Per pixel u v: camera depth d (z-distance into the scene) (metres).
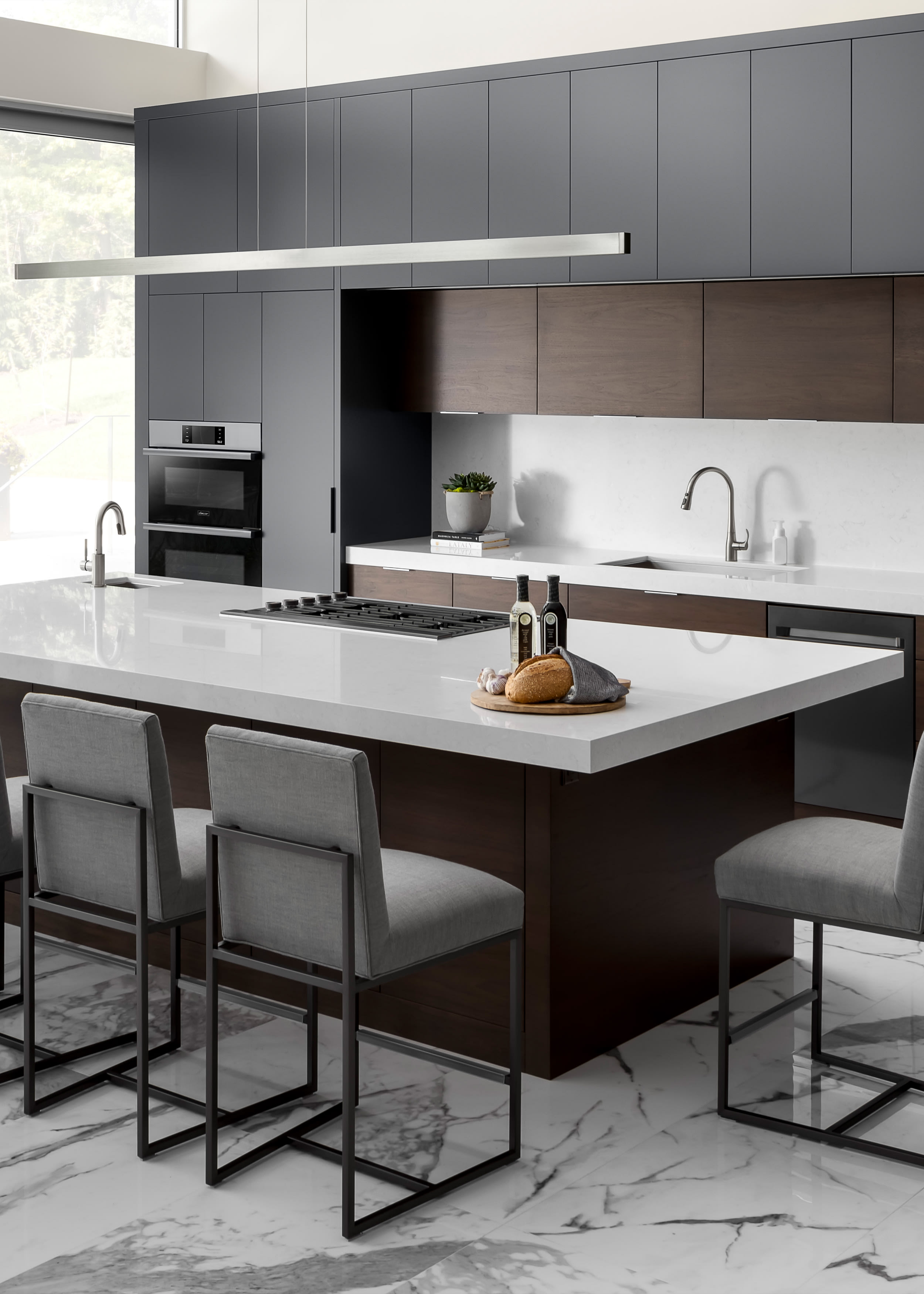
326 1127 3.22
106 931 4.33
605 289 5.87
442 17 6.67
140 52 7.18
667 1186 2.95
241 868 2.89
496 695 3.19
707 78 5.33
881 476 5.76
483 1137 3.16
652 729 3.00
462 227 6.00
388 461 6.71
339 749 2.69
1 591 5.04
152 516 7.16
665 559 6.28
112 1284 2.62
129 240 7.45
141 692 3.54
